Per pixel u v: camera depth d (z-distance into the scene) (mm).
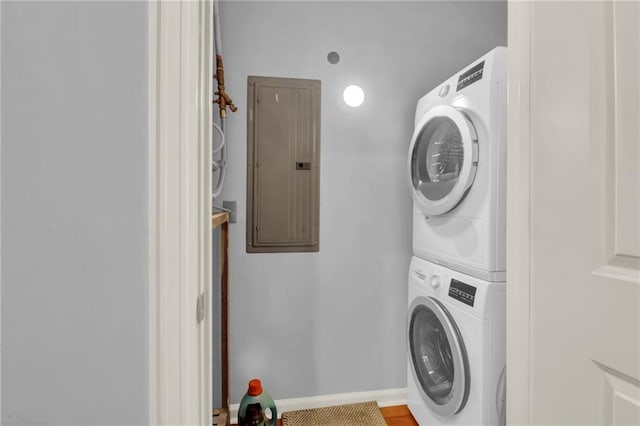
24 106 482
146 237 498
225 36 1733
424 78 1920
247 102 1760
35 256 488
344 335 1876
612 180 541
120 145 493
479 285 1229
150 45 490
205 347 582
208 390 592
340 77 1841
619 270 529
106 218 493
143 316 500
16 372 490
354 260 1879
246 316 1789
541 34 664
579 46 586
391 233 1907
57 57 484
